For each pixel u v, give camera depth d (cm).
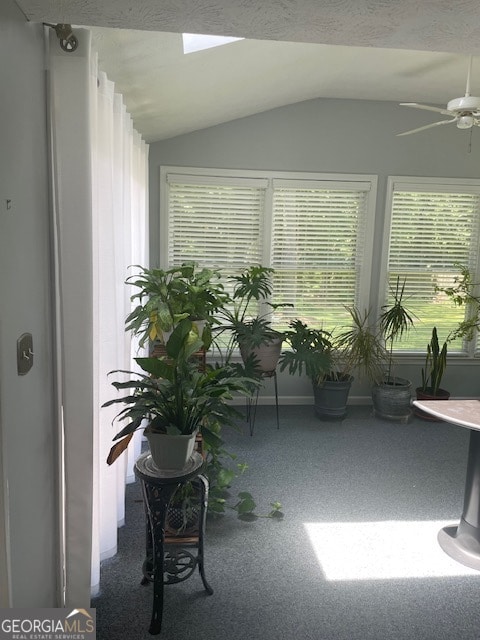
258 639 186
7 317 120
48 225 155
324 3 119
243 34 140
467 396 491
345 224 457
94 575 205
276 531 260
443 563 237
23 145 130
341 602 208
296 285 462
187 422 183
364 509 285
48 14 128
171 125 378
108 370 220
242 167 436
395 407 429
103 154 202
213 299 287
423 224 463
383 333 465
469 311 478
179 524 229
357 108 439
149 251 431
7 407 121
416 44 147
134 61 224
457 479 326
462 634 192
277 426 418
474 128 450
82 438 169
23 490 135
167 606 203
